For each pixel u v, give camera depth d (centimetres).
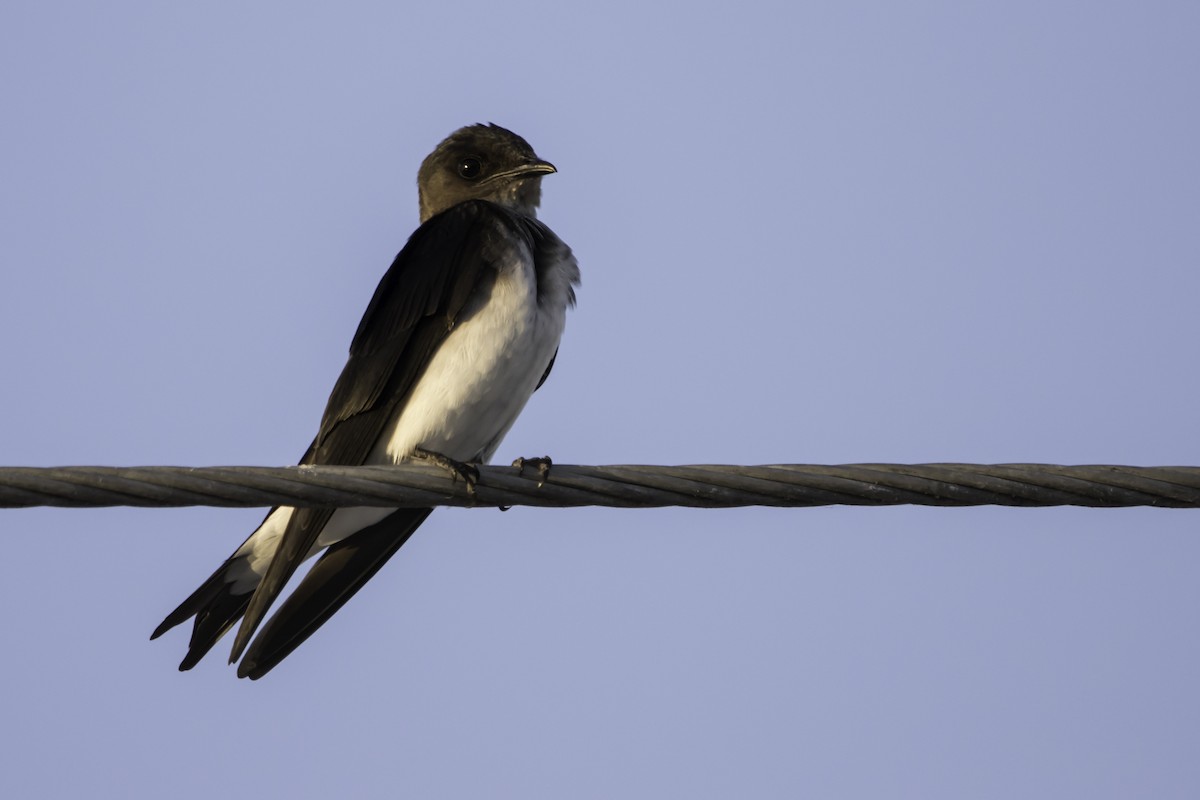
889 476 972
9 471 892
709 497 984
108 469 912
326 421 1246
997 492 973
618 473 988
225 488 937
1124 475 975
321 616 1241
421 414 1215
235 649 1121
